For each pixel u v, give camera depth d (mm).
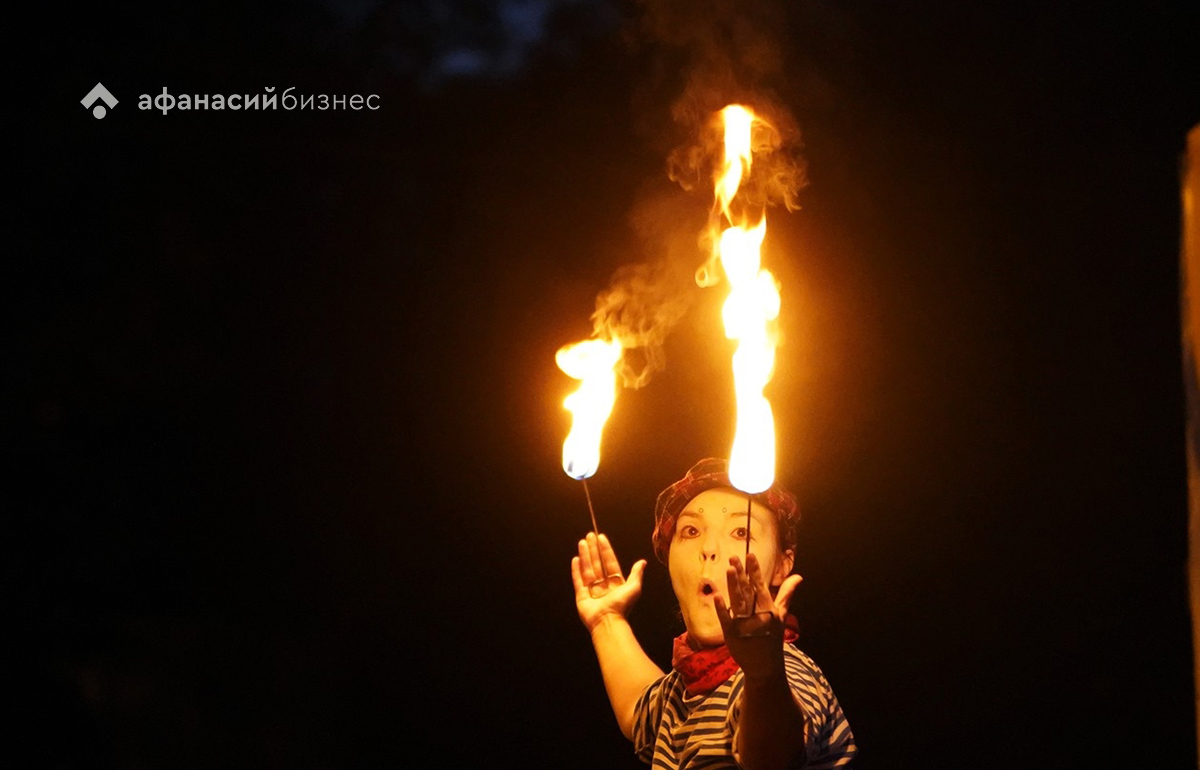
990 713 6258
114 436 6836
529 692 7051
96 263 6797
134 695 6223
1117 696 6117
